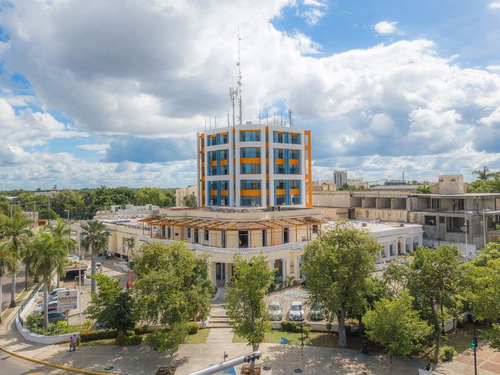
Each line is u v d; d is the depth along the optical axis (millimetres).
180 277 30797
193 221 58000
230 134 74250
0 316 41531
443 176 78938
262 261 31094
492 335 27250
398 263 33875
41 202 144875
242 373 28250
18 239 45969
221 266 53719
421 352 31641
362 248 32125
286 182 76500
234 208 67875
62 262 40531
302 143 79250
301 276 54812
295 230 59531
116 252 80125
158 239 62344
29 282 58031
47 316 39594
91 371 29438
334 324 36844
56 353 33188
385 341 27328
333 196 97625
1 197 111438
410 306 27828
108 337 36344
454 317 35562
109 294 34062
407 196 80312
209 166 79812
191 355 31797
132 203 168125
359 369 28734
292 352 31938
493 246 44156
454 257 30047
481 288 28781
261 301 30094
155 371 29094
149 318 32844
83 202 151000
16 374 29609
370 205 90625
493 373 27844
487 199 74562
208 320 39156
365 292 32000
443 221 73312
